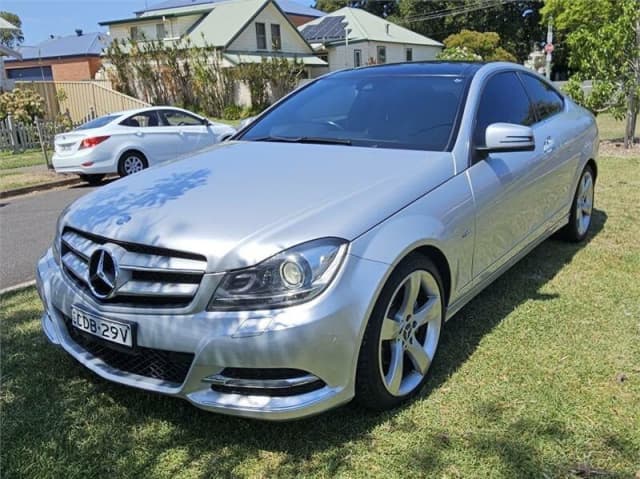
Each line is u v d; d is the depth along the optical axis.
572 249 5.06
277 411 2.37
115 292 2.52
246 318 2.32
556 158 4.34
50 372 3.22
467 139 3.36
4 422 2.77
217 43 31.98
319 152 3.38
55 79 47.91
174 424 2.74
